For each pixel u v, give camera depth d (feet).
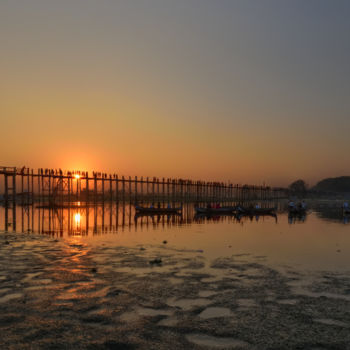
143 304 19.42
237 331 15.66
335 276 28.04
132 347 13.66
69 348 13.33
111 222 95.14
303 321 17.13
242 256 38.22
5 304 18.76
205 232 69.10
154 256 36.19
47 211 146.41
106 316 17.22
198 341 14.46
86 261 32.17
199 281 25.30
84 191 279.08
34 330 15.11
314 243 52.06
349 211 139.03
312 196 540.11
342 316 17.97
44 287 22.40
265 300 20.74
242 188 343.05
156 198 320.29
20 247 40.04
